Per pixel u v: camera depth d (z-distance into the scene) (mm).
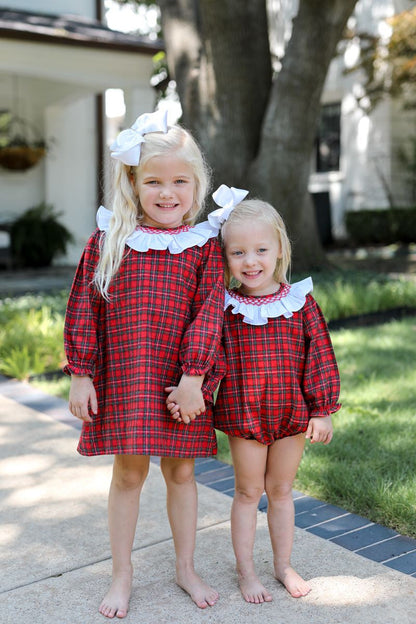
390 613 2059
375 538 2535
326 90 15867
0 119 12883
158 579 2285
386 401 4070
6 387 4750
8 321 6098
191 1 8789
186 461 2182
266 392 2125
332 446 3367
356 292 7055
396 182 14766
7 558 2443
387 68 13719
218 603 2135
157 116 2094
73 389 2068
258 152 8562
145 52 10328
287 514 2250
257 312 2148
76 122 13336
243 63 8500
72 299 2137
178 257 2094
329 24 7941
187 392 1985
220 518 2734
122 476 2160
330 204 15586
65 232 12859
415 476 2965
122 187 2109
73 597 2191
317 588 2201
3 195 13086
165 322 2053
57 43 9812
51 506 2861
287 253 2221
